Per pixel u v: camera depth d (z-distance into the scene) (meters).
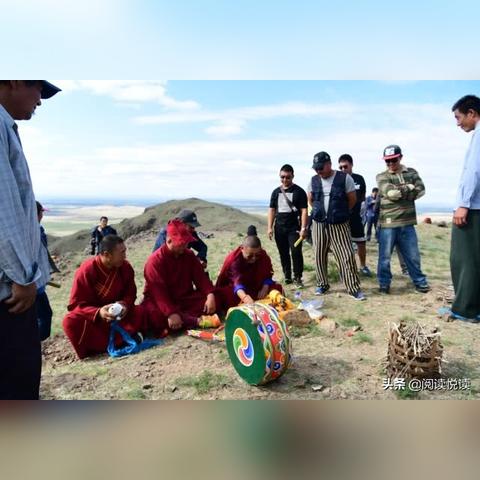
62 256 18.00
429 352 4.22
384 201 7.34
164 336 5.98
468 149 5.60
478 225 5.63
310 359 4.99
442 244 14.80
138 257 14.21
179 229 6.13
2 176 2.50
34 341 2.82
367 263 10.19
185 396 4.25
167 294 6.14
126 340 5.61
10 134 2.65
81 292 5.70
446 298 6.93
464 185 5.60
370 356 5.02
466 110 5.57
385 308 6.71
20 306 2.61
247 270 6.65
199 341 5.70
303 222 7.88
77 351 5.59
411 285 8.05
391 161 7.14
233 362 4.61
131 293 5.87
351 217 8.52
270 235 8.42
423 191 7.27
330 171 7.19
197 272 6.46
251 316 4.30
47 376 4.99
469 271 5.78
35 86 2.95
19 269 2.54
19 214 2.57
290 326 5.95
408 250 7.44
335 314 6.50
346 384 4.37
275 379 4.47
